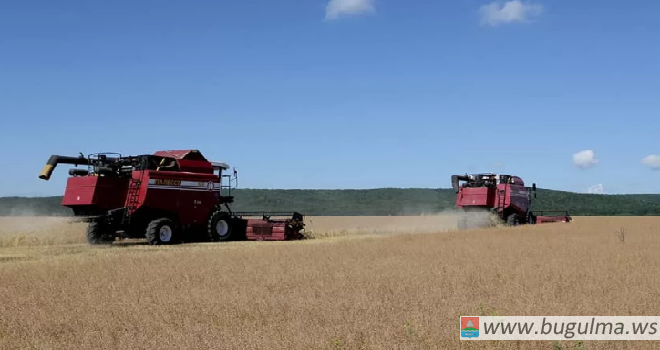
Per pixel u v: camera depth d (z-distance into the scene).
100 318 11.11
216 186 33.50
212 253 23.31
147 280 15.66
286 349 8.93
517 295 12.62
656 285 13.82
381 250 23.19
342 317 10.78
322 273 16.44
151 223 30.53
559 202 110.94
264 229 34.22
